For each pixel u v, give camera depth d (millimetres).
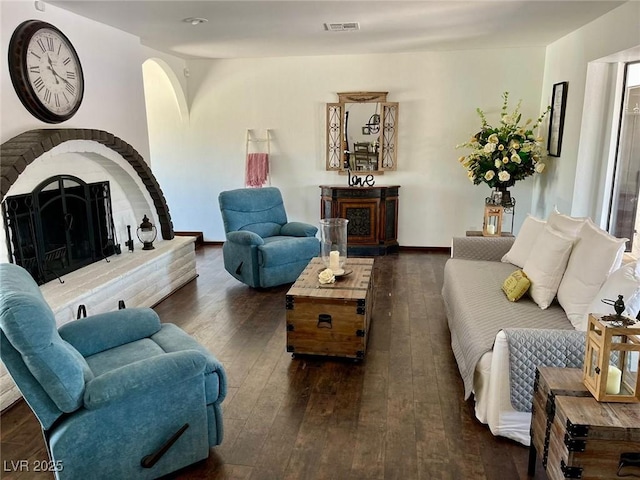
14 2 2998
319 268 3574
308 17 3686
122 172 4219
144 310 2473
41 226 3264
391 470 2029
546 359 2100
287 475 2010
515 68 5332
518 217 5629
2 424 2395
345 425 2352
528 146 4574
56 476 1757
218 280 4789
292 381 2783
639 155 3594
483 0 3238
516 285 2828
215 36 4402
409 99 5582
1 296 1642
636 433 1533
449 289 3396
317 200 6004
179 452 1992
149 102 6023
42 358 1628
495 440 2223
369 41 4719
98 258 3941
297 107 5793
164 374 1860
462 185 5707
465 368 2506
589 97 3969
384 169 5766
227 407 2520
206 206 6238
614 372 1660
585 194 4137
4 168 2723
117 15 3598
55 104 3330
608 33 3543
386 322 3648
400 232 5953
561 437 1654
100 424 1777
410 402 2547
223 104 5910
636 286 1953
